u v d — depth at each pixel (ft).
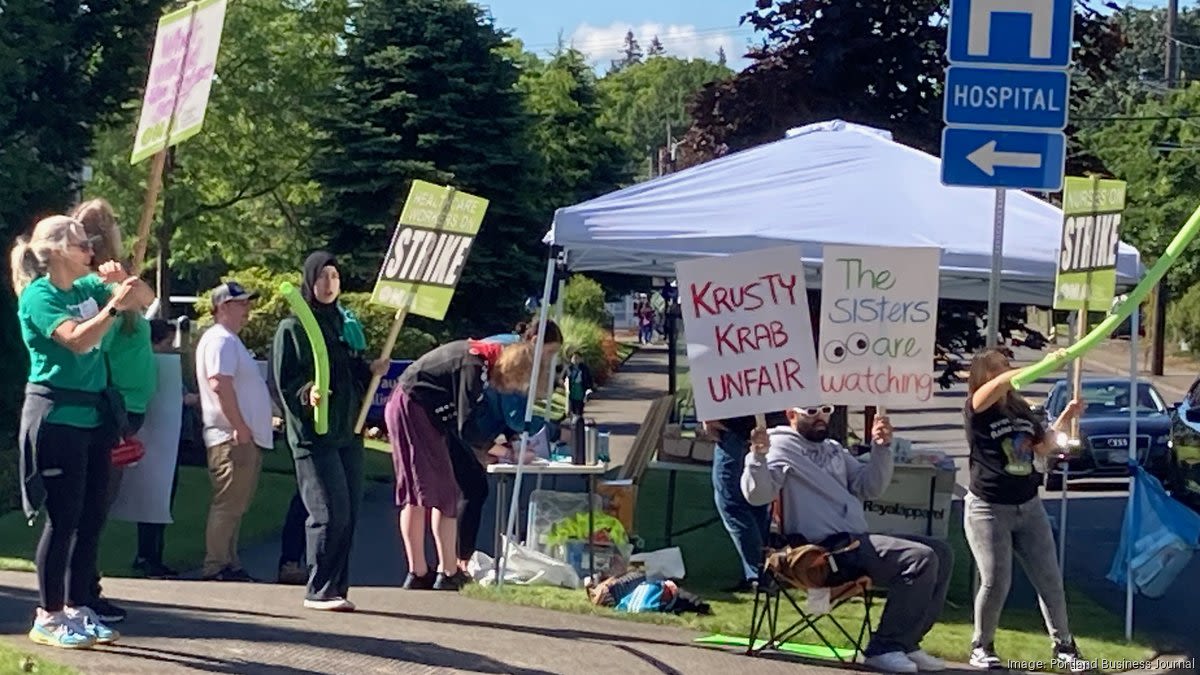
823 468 26.91
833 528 26.58
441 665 23.90
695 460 42.63
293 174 108.99
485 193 100.01
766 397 25.88
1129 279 32.24
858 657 26.96
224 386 32.89
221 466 33.60
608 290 173.78
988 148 25.86
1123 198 29.04
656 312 220.02
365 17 100.68
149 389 24.39
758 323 25.86
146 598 28.50
